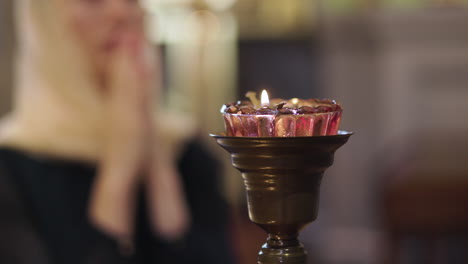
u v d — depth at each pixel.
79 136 1.50
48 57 1.50
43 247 1.47
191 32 3.50
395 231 3.09
